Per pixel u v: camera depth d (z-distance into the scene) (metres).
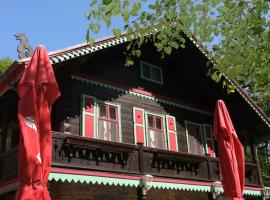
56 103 10.77
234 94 15.44
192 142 14.89
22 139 6.94
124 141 12.26
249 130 16.31
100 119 11.75
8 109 10.92
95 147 9.84
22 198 6.41
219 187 12.73
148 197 12.84
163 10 6.84
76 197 11.00
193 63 15.19
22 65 8.69
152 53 14.86
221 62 6.99
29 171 6.60
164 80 15.08
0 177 9.88
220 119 11.52
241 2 6.41
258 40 6.46
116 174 10.07
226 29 6.63
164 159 11.71
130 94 13.23
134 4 6.04
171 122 14.21
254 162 15.57
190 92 16.14
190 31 7.02
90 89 11.90
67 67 10.66
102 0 5.87
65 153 9.27
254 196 15.76
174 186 11.52
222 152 11.17
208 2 6.54
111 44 11.20
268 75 6.54
